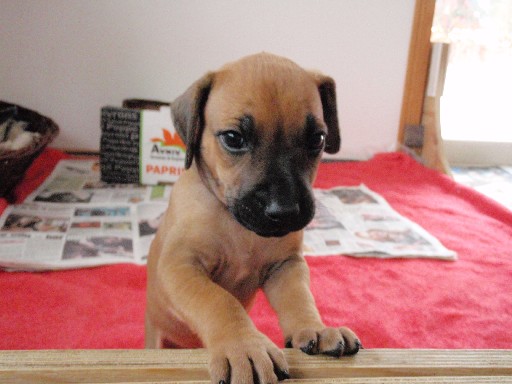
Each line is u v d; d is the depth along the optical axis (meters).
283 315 0.33
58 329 0.51
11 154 0.70
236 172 0.34
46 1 0.92
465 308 0.59
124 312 0.55
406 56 1.04
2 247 0.63
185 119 0.38
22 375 0.25
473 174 1.13
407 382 0.26
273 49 1.00
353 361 0.28
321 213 0.81
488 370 0.28
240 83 0.35
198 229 0.36
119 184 0.87
